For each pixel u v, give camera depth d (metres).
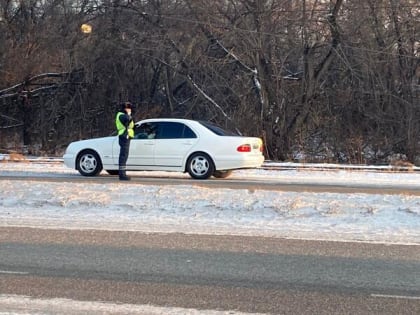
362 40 28.38
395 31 28.53
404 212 10.26
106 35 31.62
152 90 32.47
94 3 32.09
